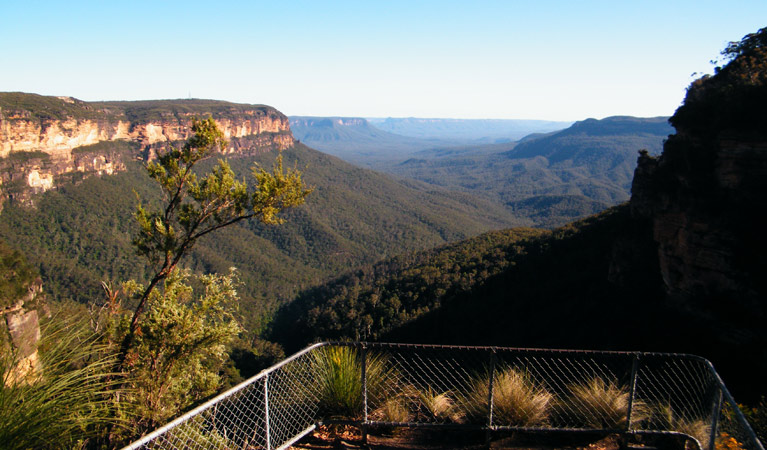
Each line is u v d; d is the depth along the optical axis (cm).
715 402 420
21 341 331
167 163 836
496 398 519
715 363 1403
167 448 416
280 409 506
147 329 775
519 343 2134
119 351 715
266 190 808
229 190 836
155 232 833
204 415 482
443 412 527
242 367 3144
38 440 314
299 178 843
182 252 831
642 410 516
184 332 798
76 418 339
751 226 1413
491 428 479
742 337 1394
